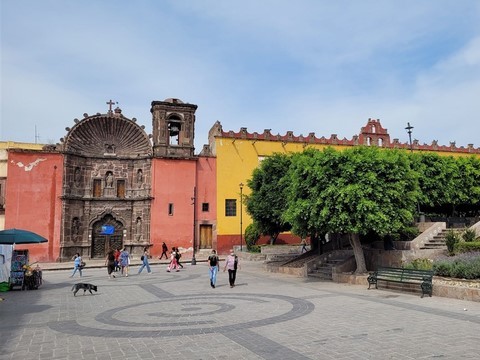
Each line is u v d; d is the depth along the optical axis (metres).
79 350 8.64
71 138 40.72
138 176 42.97
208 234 43.28
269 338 9.23
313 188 19.19
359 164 18.56
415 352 7.88
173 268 30.98
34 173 38.84
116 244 42.09
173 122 44.03
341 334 9.43
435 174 29.30
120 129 43.00
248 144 45.44
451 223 30.88
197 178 43.53
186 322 11.24
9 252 19.95
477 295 13.11
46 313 13.24
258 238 41.53
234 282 20.89
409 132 30.89
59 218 39.00
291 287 18.70
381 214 17.91
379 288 17.36
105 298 16.36
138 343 9.09
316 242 29.23
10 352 8.59
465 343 8.40
